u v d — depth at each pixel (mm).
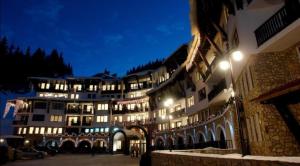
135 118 59125
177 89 45438
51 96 63812
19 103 59219
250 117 16375
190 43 37562
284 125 13227
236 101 10039
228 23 21141
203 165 7312
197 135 35906
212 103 30109
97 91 66688
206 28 26703
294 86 9898
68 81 65750
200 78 36250
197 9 25719
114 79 67000
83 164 23578
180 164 9258
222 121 25906
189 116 40969
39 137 55719
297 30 12578
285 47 14297
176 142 43000
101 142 56281
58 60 92562
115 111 61906
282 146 12797
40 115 58844
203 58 31000
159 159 12609
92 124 61344
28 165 22219
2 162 23594
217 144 25234
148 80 62938
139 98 59062
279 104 12594
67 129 60312
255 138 15633
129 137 48406
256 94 14508
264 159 4840
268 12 15977
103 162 26266
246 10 16438
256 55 14750
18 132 57156
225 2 19031
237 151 17000
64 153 53250
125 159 31859
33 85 65812
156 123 51312
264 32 14664
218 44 27547
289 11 13047
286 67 14242
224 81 24969
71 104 62188
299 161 4121
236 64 19000
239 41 16531
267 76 14172
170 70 51375
